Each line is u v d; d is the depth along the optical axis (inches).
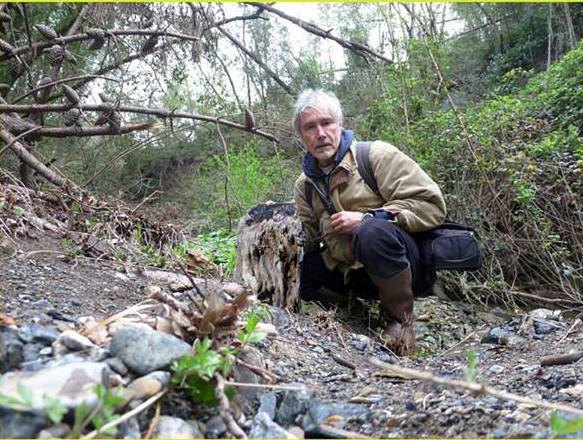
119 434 52.6
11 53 193.2
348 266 138.5
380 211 128.6
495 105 219.1
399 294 127.2
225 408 59.5
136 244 142.2
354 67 350.3
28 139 185.0
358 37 364.5
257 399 70.1
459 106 294.2
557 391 77.6
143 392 56.8
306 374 87.5
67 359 61.7
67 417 49.3
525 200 174.7
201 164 420.5
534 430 59.2
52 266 104.7
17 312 75.8
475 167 190.7
